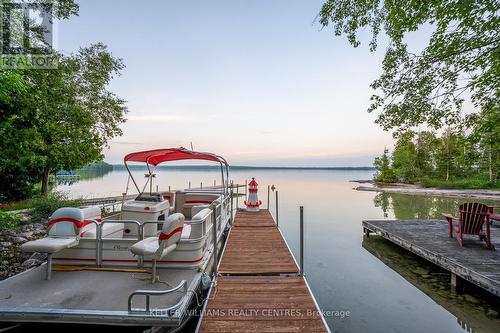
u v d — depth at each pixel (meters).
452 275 4.92
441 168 33.31
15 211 8.20
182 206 7.29
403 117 5.83
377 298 4.67
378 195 20.86
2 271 4.84
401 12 5.01
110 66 13.94
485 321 3.96
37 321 2.70
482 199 18.19
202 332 2.91
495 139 5.30
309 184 34.53
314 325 3.05
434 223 8.59
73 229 3.54
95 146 13.64
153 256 3.22
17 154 8.30
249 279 4.25
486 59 4.73
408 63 5.61
